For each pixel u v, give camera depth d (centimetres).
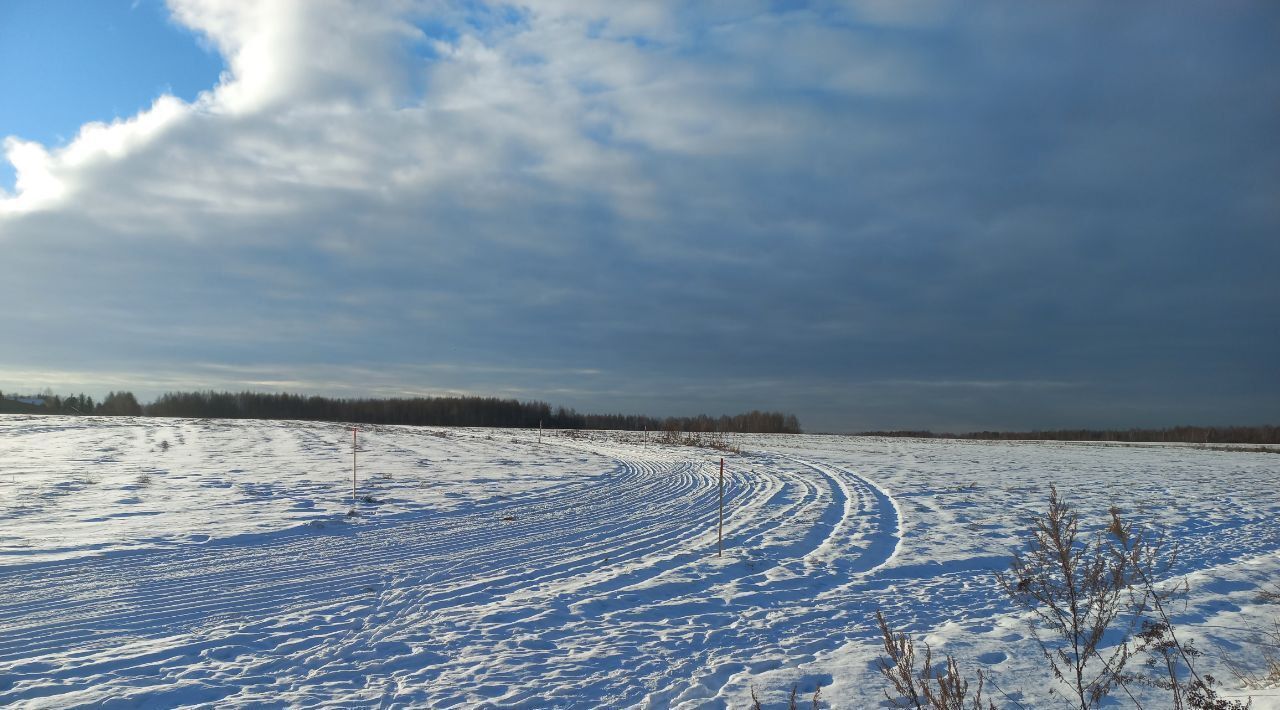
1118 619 795
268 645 684
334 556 1101
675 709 539
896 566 1116
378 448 3709
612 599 884
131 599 831
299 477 2212
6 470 2191
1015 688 579
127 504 1552
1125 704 539
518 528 1401
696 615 828
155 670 611
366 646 686
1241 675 606
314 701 548
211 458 2848
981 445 5822
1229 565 1140
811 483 2331
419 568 1034
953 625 801
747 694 571
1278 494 2216
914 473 2794
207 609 804
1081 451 5025
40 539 1142
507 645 696
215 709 530
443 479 2277
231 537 1212
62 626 729
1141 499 2039
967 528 1480
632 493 2011
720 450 4022
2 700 538
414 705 543
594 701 557
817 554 1203
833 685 589
